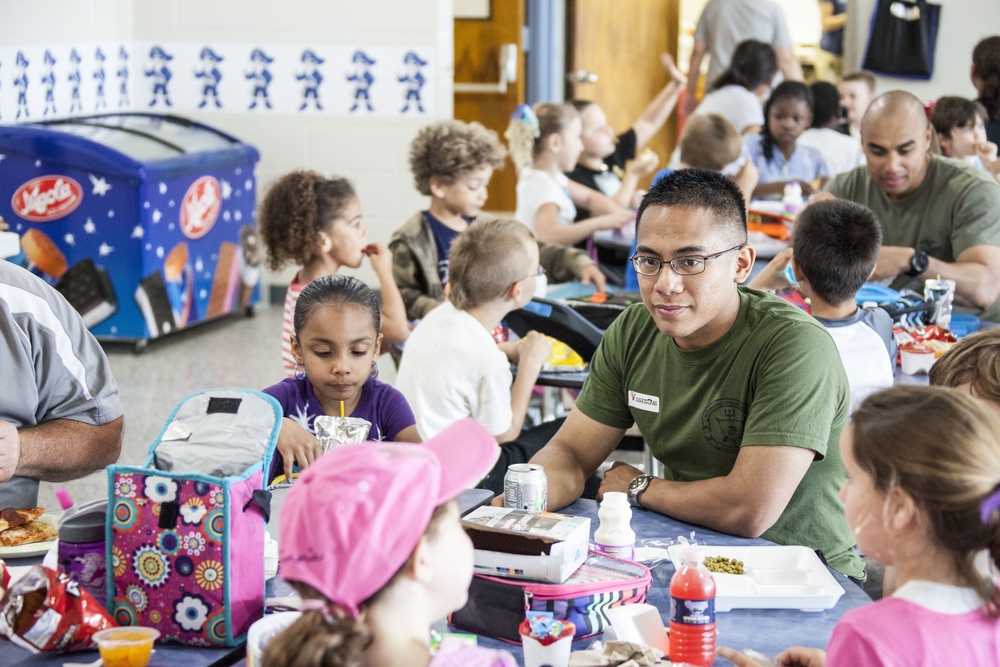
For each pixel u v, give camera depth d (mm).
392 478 1169
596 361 2383
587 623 1635
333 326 2385
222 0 6387
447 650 1230
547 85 8516
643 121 7105
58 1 5809
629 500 2180
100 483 4027
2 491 2182
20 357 2178
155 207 5559
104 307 5602
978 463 1312
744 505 2012
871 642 1299
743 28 7820
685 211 2049
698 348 2174
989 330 1970
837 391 2088
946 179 3818
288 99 6430
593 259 5023
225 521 1512
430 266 4027
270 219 3555
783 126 5910
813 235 2617
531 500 1957
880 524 1366
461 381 2871
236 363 5527
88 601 1534
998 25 7820
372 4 6281
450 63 6426
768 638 1661
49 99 5793
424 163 4055
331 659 1089
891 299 3352
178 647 1550
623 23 8562
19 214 5527
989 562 1349
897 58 7914
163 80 6520
